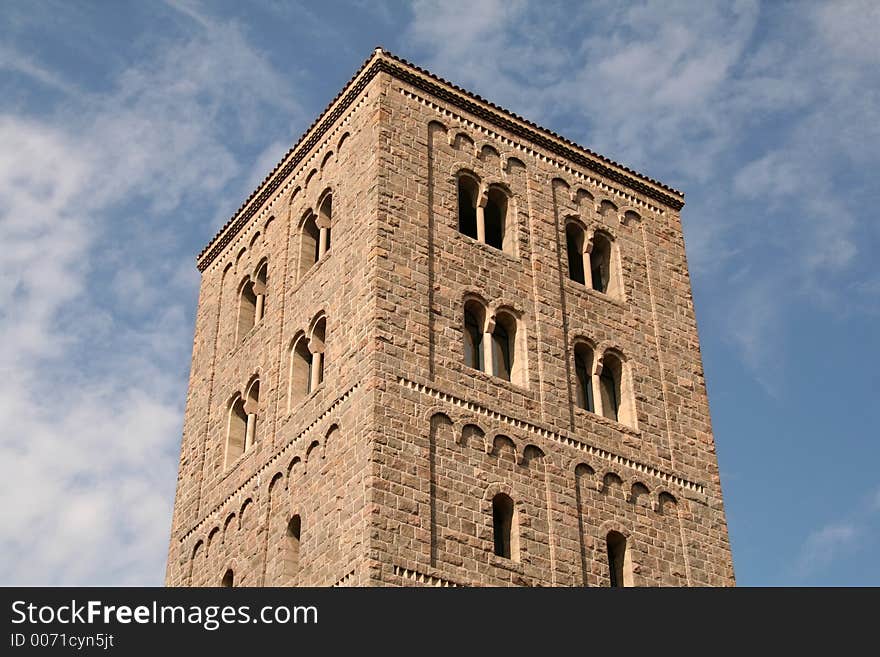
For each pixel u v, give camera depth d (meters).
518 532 45.75
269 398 52.94
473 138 55.62
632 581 47.72
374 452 43.97
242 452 55.16
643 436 52.03
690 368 55.88
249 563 49.41
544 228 55.28
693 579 49.59
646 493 50.53
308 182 57.59
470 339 50.28
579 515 47.84
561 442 49.16
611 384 53.62
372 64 54.72
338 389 47.91
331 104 57.03
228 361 58.50
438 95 55.53
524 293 52.34
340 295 50.50
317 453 47.62
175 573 54.59
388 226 50.00
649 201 60.59
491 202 55.16
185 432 59.44
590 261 56.62
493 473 46.50
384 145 52.31
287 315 54.56
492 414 47.81
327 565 44.22
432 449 45.44
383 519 42.81
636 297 56.47
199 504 55.31
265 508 49.75
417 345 47.56
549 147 58.12
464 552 43.97
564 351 51.97
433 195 52.38
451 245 51.47
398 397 45.81
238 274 61.34
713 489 52.72
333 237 53.16
